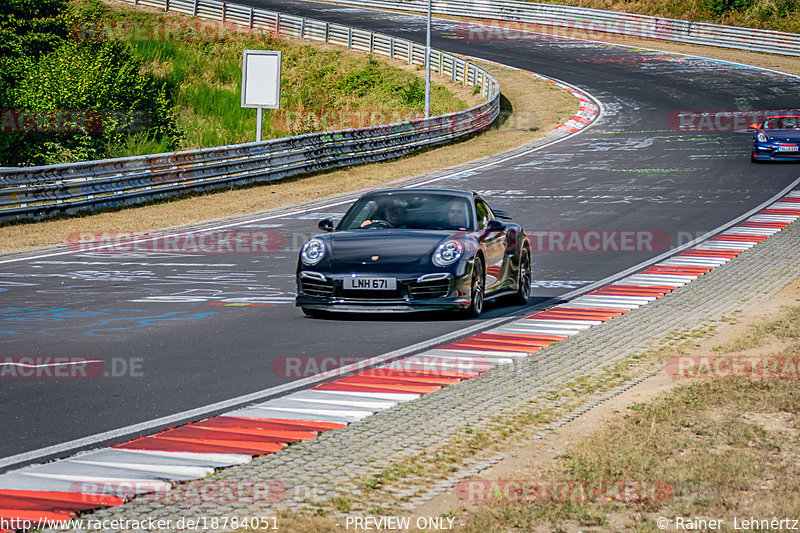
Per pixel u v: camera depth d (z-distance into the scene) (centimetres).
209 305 1970
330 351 1489
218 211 3806
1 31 7831
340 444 984
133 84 7881
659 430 1035
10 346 1514
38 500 796
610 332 1678
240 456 934
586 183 4572
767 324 1714
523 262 2055
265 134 8056
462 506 796
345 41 10006
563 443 1002
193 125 8156
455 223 1881
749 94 7906
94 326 1708
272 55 5525
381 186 4575
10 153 6881
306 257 1778
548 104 7856
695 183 4450
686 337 1636
